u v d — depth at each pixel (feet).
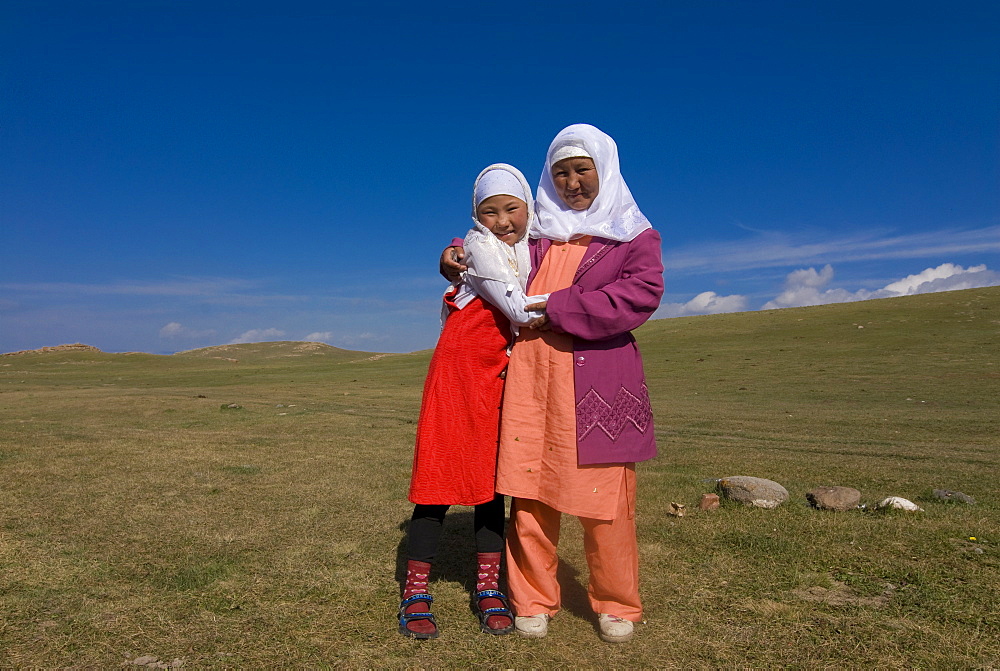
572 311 8.50
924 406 55.62
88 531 12.70
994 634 8.25
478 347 9.18
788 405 58.13
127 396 66.28
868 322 130.41
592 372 8.72
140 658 7.75
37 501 15.07
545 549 9.03
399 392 78.95
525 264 9.32
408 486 17.70
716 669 7.59
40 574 10.27
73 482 17.42
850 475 20.49
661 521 13.92
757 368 93.30
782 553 11.50
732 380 83.66
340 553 11.73
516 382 9.06
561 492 8.57
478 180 9.55
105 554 11.35
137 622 8.71
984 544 11.91
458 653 8.08
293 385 100.32
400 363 144.25
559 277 9.05
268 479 18.63
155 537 12.46
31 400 62.28
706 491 17.29
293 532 13.03
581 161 9.05
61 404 54.85
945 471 21.53
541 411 8.90
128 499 15.52
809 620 8.77
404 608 8.75
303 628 8.66
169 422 38.86
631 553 8.77
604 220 9.09
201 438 29.09
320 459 22.74
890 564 10.84
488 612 8.80
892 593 9.65
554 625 8.98
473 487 8.95
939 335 110.83
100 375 133.80
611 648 8.20
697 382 83.66
